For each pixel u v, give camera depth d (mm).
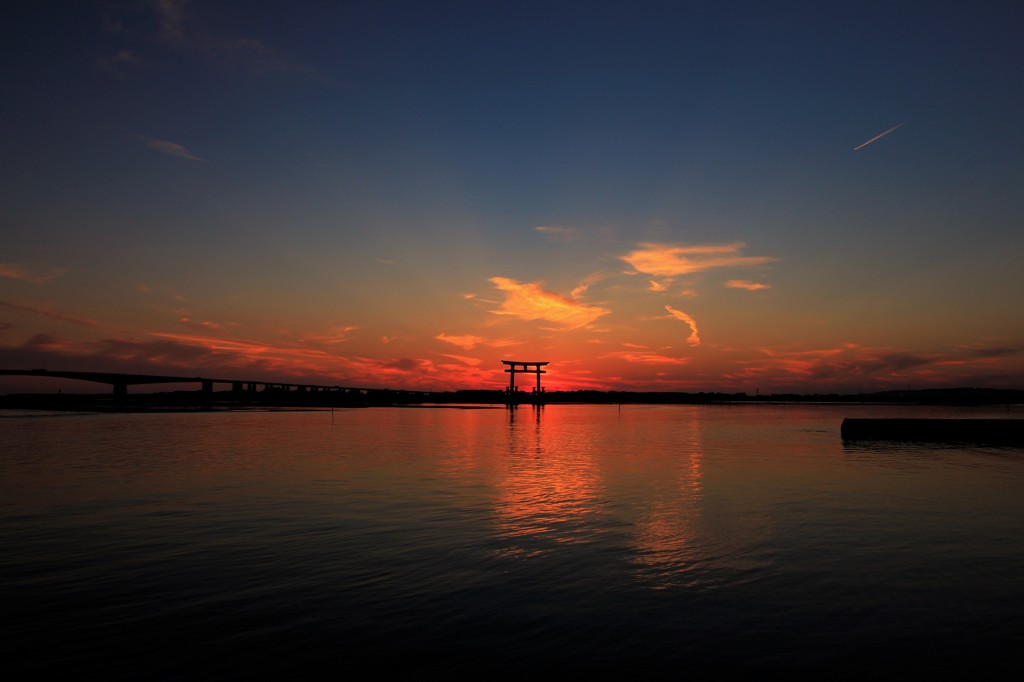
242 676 7379
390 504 18719
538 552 13016
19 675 7383
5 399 151125
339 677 7359
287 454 34250
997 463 30938
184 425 63531
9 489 21453
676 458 33594
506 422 85188
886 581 11008
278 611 9531
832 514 17219
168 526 15531
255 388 188375
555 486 22625
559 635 8578
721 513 17344
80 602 9945
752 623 9008
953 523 15992
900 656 7926
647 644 8281
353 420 83625
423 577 11273
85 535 14539
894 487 22484
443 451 37250
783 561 12305
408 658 7867
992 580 11086
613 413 140125
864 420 50281
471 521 16203
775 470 27906
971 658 7871
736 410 173000
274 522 16031
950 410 173500
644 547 13445
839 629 8797
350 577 11273
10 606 9750
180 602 9945
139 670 7531
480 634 8633
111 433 50406
